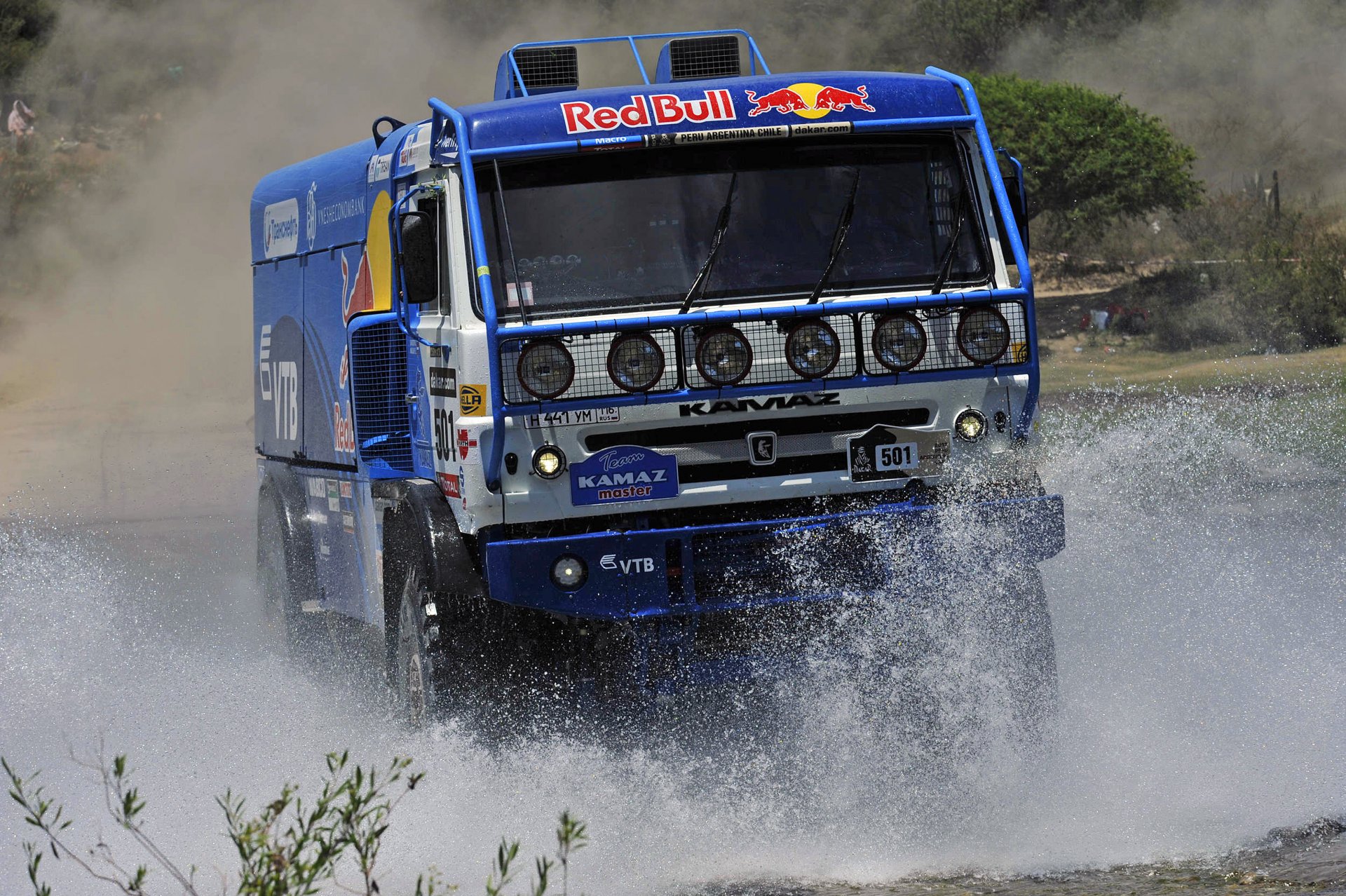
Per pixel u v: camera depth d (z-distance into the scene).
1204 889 11.20
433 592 14.98
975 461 15.05
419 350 16.31
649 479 14.50
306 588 22.25
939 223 15.53
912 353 14.73
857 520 14.70
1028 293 15.03
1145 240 99.12
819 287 14.89
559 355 14.21
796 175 15.37
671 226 15.09
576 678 15.11
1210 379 61.22
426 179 16.19
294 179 22.53
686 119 15.16
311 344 21.27
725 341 14.39
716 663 14.74
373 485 17.81
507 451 14.34
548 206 14.94
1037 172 93.44
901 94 15.56
